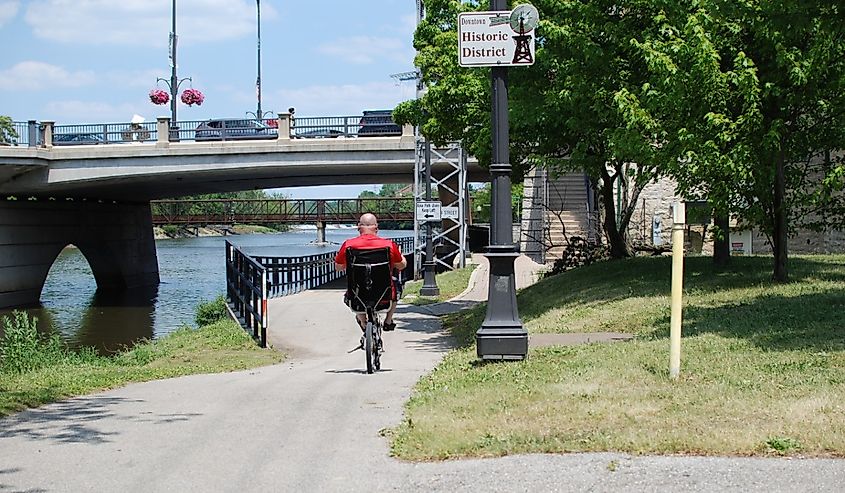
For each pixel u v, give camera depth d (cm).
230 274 2317
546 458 614
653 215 3188
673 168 1474
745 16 1380
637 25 1688
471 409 775
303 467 630
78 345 2528
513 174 2250
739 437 628
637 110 1502
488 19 1044
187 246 10250
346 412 833
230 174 4000
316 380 1094
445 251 4541
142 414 855
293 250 7556
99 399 973
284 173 4044
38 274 4334
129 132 3800
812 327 1116
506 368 994
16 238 4175
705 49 1390
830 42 1315
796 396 741
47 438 742
